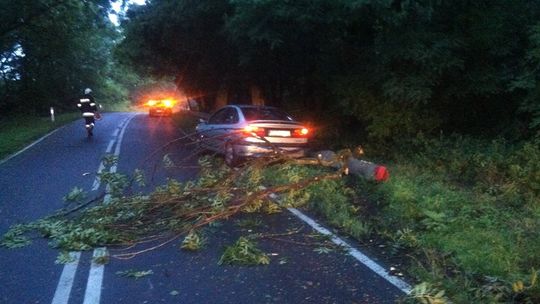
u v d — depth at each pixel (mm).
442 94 13070
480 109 13820
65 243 6887
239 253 6359
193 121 29109
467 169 10656
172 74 36281
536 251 6125
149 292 5457
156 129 25781
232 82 25406
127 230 7445
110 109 66688
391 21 11812
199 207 8055
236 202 8438
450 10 12570
